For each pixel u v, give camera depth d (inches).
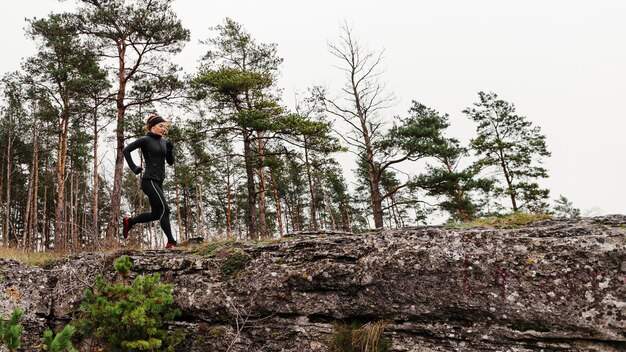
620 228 157.4
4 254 316.8
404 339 166.6
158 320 179.0
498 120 1003.3
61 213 735.7
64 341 133.0
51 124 936.3
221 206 1594.5
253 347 185.3
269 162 693.3
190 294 201.0
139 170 217.2
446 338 160.7
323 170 906.1
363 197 1309.1
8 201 914.1
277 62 763.4
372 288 174.7
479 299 156.9
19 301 215.3
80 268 227.1
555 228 170.4
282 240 217.3
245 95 681.0
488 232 167.2
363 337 168.7
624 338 136.2
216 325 195.5
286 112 665.0
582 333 141.9
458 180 674.2
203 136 627.2
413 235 182.1
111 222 541.0
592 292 143.2
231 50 749.9
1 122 1058.7
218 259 210.4
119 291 173.0
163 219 232.2
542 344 147.0
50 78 693.3
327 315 181.0
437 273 166.1
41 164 1229.7
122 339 168.6
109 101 650.8
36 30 621.6
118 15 575.2
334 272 181.6
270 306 188.1
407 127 690.8
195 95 622.8
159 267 214.8
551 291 148.1
